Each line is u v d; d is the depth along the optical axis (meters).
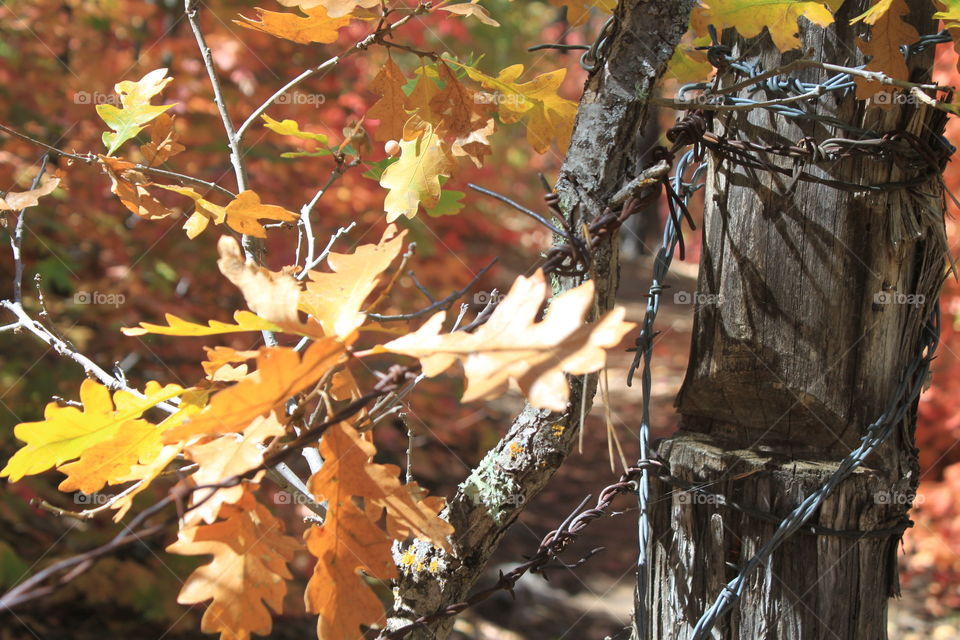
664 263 1.27
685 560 1.25
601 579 3.93
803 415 1.23
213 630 0.99
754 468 1.23
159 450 1.04
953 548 3.44
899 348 1.24
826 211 1.22
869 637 1.24
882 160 1.21
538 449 1.17
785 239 1.22
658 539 1.26
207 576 1.00
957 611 3.48
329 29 1.19
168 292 3.04
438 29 4.61
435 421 3.93
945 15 1.13
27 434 1.02
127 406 1.04
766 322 1.23
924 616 3.46
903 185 1.21
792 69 1.18
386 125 1.23
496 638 3.33
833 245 1.22
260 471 0.98
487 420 4.61
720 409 1.26
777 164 1.22
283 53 3.34
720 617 1.24
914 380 1.25
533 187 6.96
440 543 1.02
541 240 6.27
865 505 1.22
